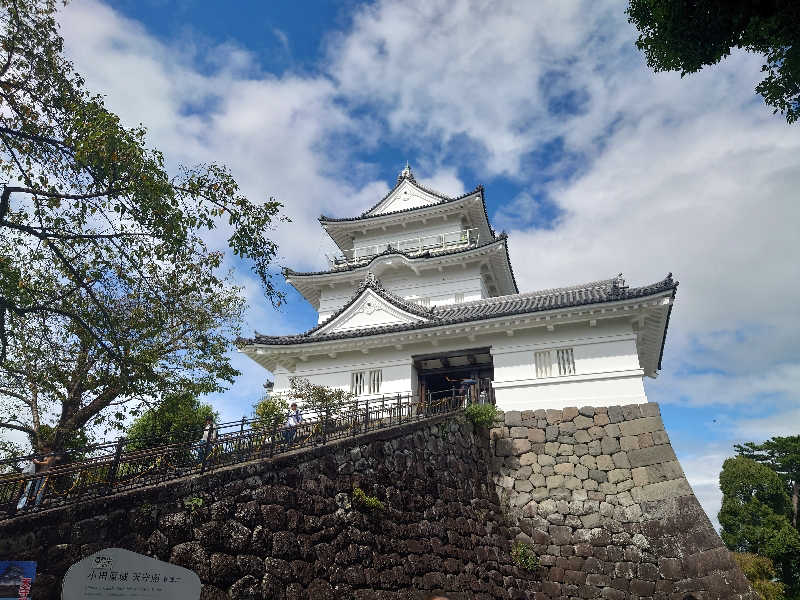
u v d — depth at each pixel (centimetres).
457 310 2267
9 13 1020
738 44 816
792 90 805
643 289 1673
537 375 1809
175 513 668
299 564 795
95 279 1160
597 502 1502
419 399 2055
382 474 1093
